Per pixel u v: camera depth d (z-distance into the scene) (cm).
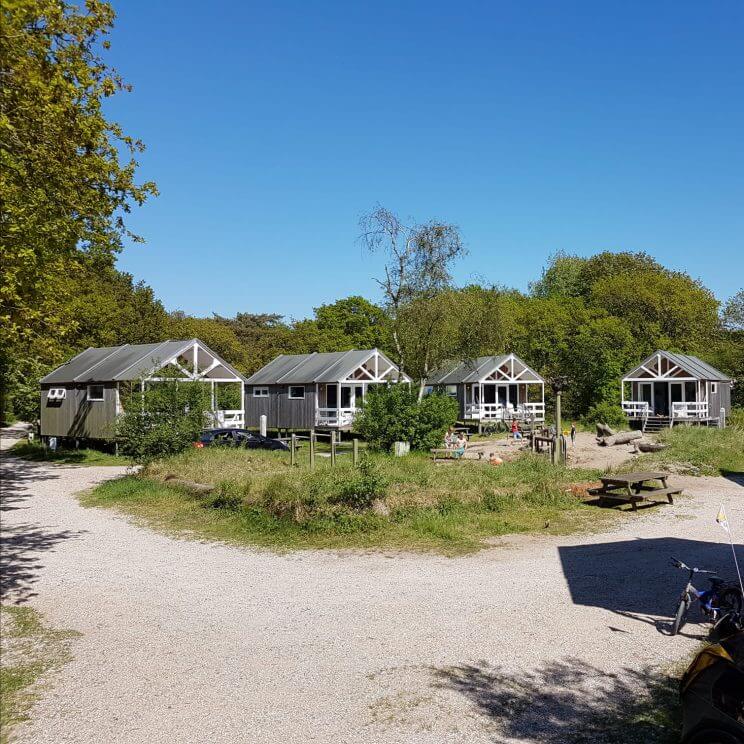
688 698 478
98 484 2114
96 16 1207
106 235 1468
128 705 593
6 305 1358
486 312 3419
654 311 5691
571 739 527
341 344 6303
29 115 1041
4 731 547
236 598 918
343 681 640
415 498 1449
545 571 1037
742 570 1033
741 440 2647
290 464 1997
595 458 2341
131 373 2978
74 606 888
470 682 636
